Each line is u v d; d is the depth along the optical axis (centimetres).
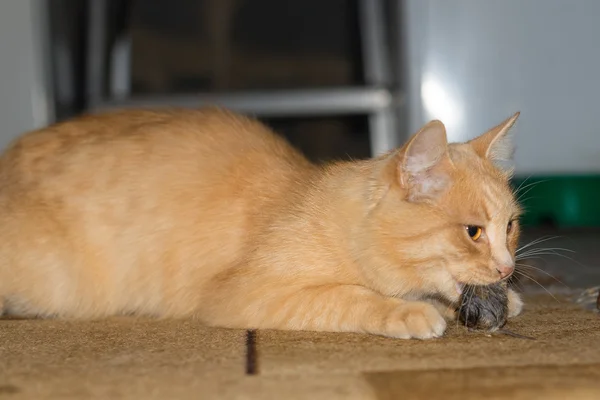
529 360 106
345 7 236
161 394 99
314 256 119
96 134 128
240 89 240
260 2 237
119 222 125
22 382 102
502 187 119
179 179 125
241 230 124
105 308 126
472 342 112
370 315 115
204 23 238
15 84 211
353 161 126
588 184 198
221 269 124
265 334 116
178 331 118
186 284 124
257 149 129
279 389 100
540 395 99
